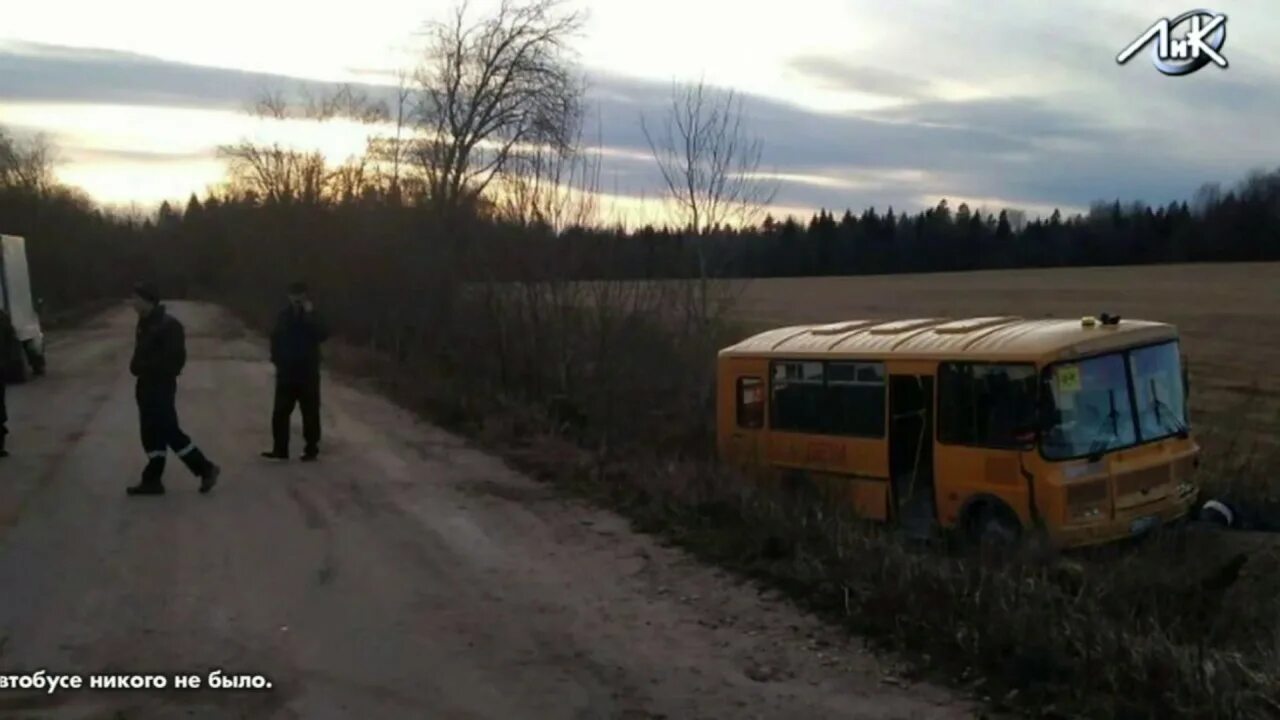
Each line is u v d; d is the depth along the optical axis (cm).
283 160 5228
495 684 665
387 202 3378
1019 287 6212
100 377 2819
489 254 2231
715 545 981
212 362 3397
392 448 1602
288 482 1314
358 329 3681
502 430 1688
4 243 2584
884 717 615
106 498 1199
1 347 1463
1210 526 1143
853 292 6031
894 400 1212
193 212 10844
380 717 614
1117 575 888
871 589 805
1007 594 754
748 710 626
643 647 733
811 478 1297
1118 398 1091
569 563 950
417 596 848
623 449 1494
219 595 840
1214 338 3847
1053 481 1039
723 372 1437
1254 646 734
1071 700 616
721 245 1958
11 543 991
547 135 2639
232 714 614
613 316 1936
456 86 3281
